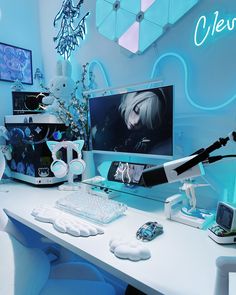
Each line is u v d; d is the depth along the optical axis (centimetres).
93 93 139
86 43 147
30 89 180
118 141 116
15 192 123
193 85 100
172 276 53
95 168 140
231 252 64
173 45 106
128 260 59
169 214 87
